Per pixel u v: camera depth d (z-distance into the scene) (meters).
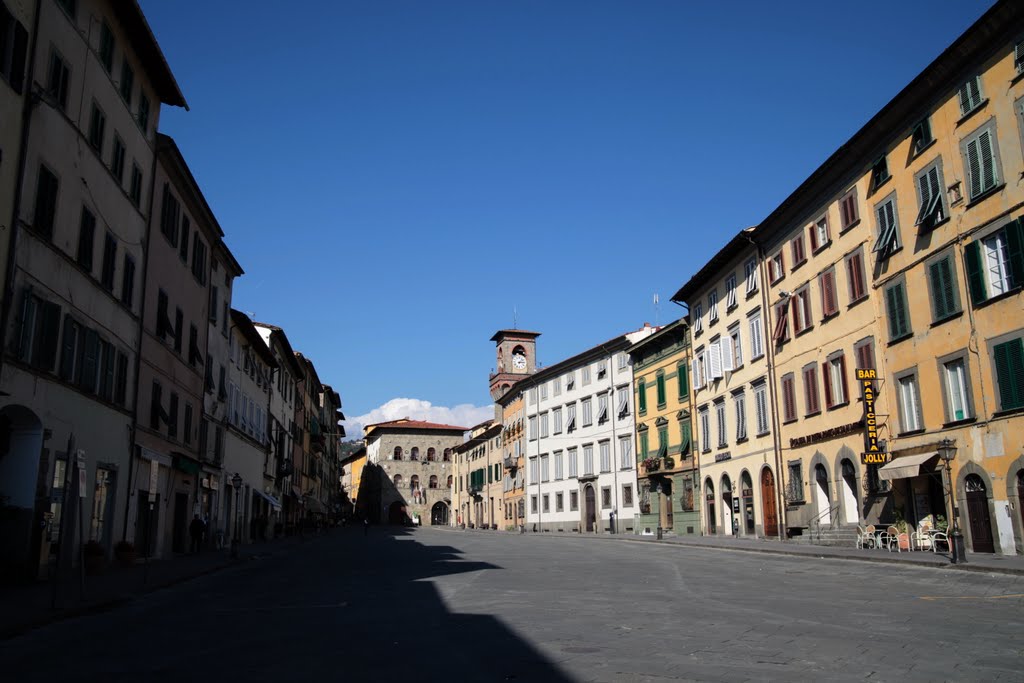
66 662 9.88
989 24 24.22
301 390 75.31
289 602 16.23
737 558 27.84
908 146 29.00
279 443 59.56
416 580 20.61
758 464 40.75
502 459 90.44
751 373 41.81
